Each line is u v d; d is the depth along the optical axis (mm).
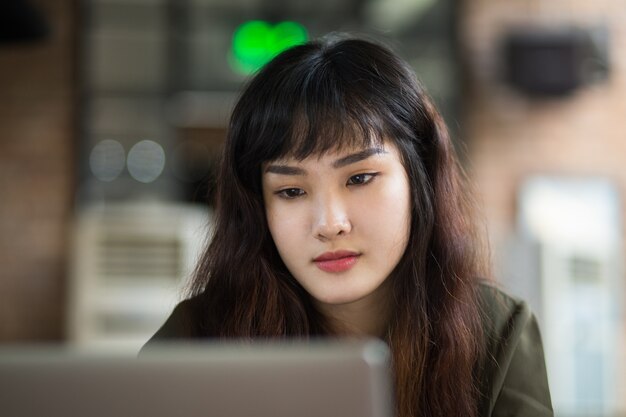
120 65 7730
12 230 7539
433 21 7977
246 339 1746
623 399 7344
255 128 1661
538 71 7508
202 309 1821
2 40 5480
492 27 7902
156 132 7770
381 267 1615
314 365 952
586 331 7352
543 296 7266
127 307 7285
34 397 946
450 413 1732
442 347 1754
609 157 7930
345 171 1584
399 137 1658
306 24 7906
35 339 7484
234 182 1739
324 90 1605
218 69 7840
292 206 1625
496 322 1815
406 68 1759
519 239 7379
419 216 1724
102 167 7676
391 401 1733
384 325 1807
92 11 7707
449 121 7820
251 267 1760
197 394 952
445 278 1788
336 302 1619
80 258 7328
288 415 950
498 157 7887
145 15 7781
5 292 7508
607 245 7723
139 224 7375
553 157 7914
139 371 952
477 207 1979
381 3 7953
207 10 7840
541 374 1771
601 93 7906
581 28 7598
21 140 7566
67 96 7605
